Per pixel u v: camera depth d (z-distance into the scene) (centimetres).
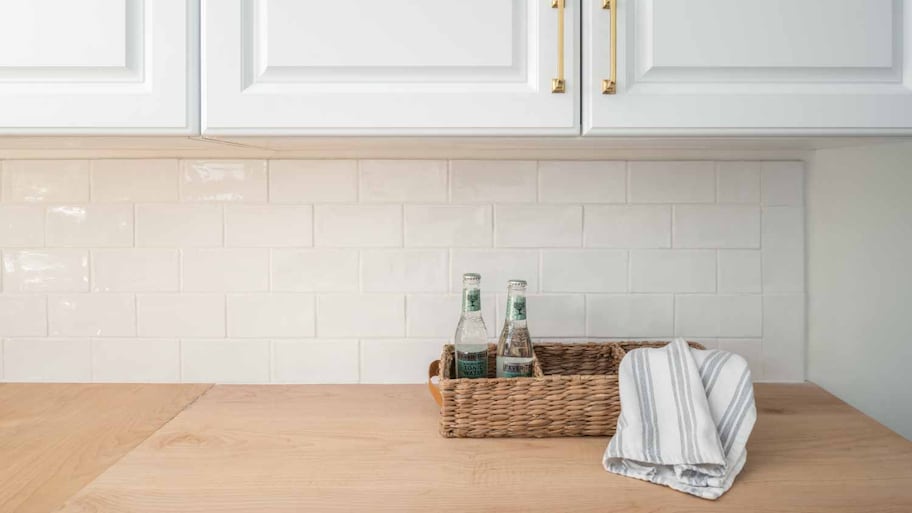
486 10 89
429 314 127
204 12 89
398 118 89
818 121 90
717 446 85
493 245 126
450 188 125
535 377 104
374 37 89
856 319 126
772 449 97
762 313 127
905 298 125
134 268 126
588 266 126
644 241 126
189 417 109
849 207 125
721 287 127
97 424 106
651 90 90
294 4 89
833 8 90
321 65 89
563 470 90
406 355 128
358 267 126
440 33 89
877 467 91
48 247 126
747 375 94
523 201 126
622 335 127
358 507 79
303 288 127
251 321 127
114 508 79
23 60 89
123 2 89
